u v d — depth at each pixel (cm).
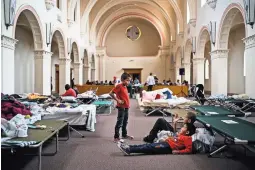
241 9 788
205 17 1197
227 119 461
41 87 1010
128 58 2567
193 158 377
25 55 1348
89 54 2050
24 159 372
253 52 723
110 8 2209
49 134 345
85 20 1744
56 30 1194
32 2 883
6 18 680
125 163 354
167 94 919
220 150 393
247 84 777
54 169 331
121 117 489
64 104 651
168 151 400
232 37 1553
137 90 1730
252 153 404
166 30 2394
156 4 2025
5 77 693
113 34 2634
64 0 1320
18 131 326
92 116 593
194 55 1411
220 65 1009
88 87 1619
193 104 811
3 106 451
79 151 416
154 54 2602
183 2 1705
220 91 1012
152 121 718
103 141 488
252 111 801
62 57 1341
